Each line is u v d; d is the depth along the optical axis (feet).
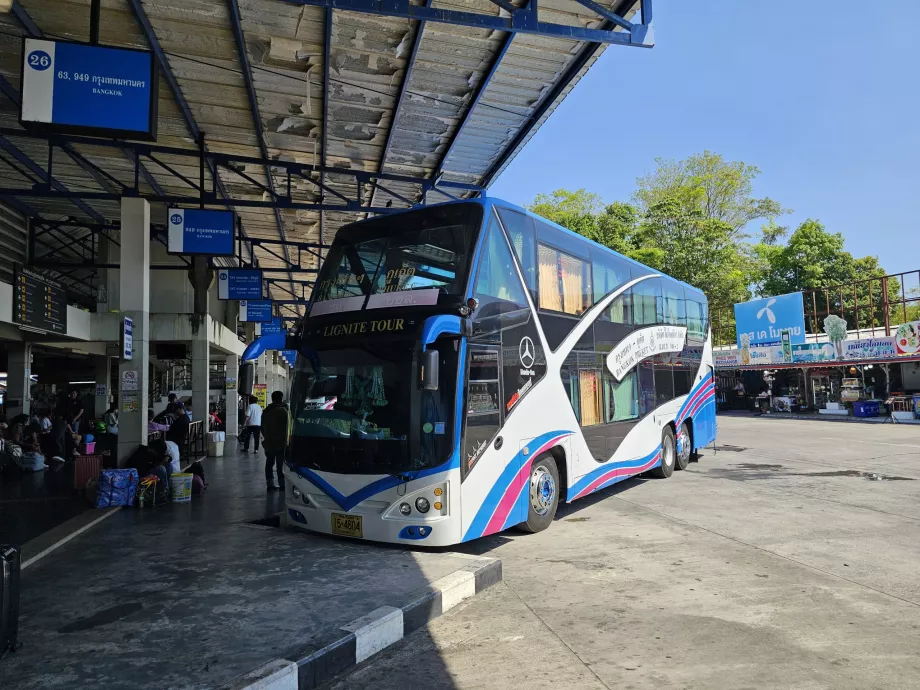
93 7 23.86
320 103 35.83
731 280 140.87
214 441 56.08
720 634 15.08
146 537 24.48
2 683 12.00
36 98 22.75
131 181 45.78
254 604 16.31
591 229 152.15
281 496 34.27
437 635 15.58
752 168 176.65
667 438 40.29
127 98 23.52
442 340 21.98
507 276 24.91
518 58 32.45
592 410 30.55
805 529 25.81
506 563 21.77
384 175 46.39
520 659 14.02
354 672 13.62
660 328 40.19
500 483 23.21
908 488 35.32
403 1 24.12
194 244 38.04
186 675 12.21
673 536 24.98
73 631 14.66
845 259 144.97
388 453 21.49
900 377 103.86
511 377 24.43
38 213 51.01
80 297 67.15
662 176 183.01
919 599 17.35
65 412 58.70
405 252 24.07
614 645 14.62
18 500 33.94
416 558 20.40
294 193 50.19
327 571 19.17
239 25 28.35
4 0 17.19
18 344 56.13
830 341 107.96
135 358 38.52
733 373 137.39
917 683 12.41
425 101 36.37
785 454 52.75
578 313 30.22
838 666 13.24
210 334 62.59
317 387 23.76
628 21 27.55
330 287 25.18
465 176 48.32
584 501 32.83
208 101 35.32
